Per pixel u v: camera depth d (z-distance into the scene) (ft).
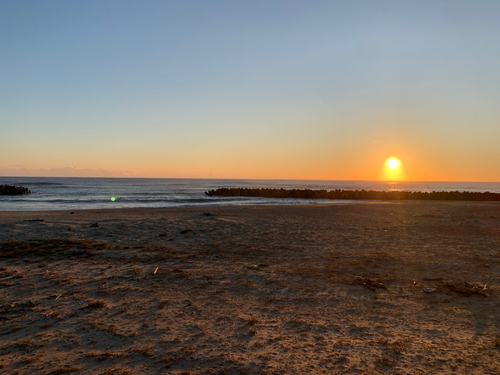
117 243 39.01
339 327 17.06
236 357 13.64
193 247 37.60
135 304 19.81
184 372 12.42
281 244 40.09
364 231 50.90
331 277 26.35
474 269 29.14
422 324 17.54
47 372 12.28
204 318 17.94
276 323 17.46
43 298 20.42
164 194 171.12
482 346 14.93
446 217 71.97
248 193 171.53
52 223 51.42
